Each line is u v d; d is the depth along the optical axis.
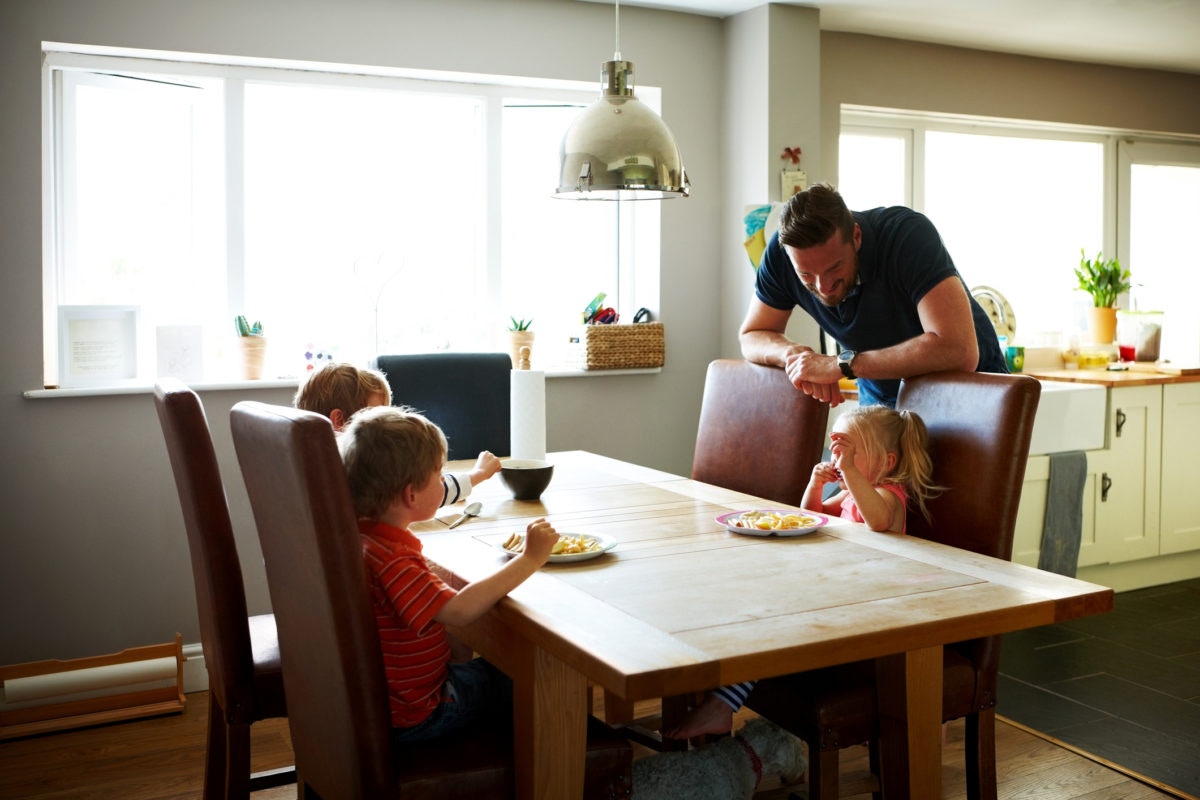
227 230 3.35
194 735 2.83
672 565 1.68
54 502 3.02
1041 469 3.79
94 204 3.20
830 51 4.12
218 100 3.34
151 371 3.31
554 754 1.48
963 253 4.67
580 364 3.77
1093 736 2.76
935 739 1.62
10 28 2.91
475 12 3.48
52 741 2.79
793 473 2.48
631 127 2.13
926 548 1.78
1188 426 4.23
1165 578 4.30
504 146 3.76
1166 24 4.04
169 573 3.16
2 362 2.94
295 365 3.49
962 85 4.43
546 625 1.36
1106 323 4.69
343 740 1.47
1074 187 4.94
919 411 2.08
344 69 3.39
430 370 2.94
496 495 2.36
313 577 1.44
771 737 1.96
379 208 3.60
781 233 2.24
